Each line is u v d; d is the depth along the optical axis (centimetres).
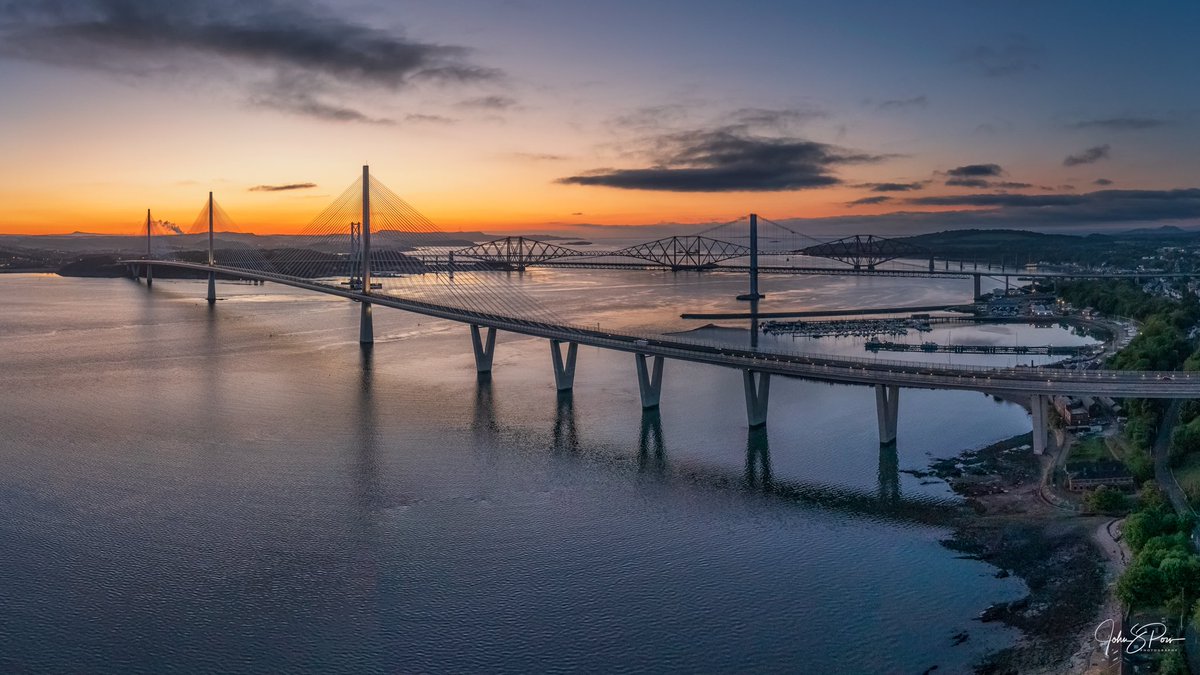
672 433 18800
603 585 11462
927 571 11744
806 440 18075
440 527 13362
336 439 18188
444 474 15900
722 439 18262
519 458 16950
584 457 17012
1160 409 17050
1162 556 10012
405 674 9531
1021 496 14188
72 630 10325
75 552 12375
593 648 10006
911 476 15650
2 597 11062
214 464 16338
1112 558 11344
